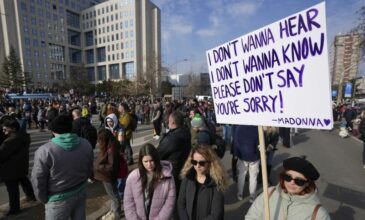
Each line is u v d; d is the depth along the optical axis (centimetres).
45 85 7794
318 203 173
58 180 246
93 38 9331
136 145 982
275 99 201
